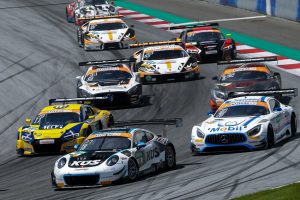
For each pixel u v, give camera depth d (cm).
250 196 4525
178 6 17025
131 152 5891
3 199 5759
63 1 17800
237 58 11956
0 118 9788
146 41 13750
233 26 14412
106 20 13500
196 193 5053
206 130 6769
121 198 5175
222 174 5688
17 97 10631
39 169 7075
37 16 16075
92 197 5338
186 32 12156
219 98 8850
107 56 12700
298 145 6631
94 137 6181
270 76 9138
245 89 8862
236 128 6656
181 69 10762
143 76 10806
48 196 5619
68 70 11944
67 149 7719
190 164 6412
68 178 5772
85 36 13188
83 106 8238
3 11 16538
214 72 11256
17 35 14362
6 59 12581
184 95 10138
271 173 5488
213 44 11750
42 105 10275
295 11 14275
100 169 5709
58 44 13675
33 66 12162
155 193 5225
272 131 6731
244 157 6356
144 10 16762
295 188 4466
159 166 6203
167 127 8644
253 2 15462
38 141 7725
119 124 6462
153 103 9925
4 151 8294
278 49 12394
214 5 16775
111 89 9788
